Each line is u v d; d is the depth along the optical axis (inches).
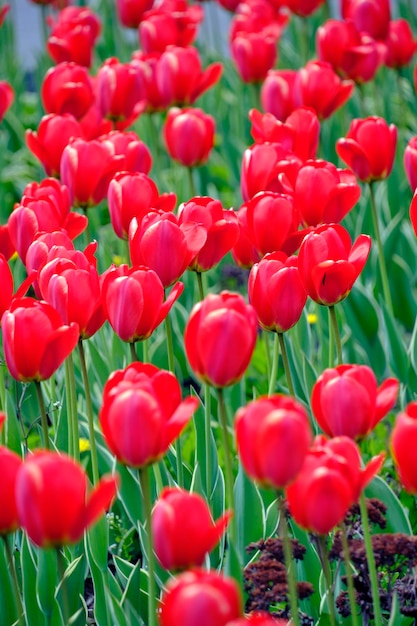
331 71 263.7
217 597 85.1
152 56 313.6
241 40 330.6
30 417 239.0
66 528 100.2
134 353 148.2
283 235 178.5
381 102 426.9
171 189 365.4
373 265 298.8
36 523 99.9
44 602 159.2
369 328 263.7
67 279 149.9
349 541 143.3
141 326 145.6
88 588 200.8
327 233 155.7
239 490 171.0
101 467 210.1
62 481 98.3
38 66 472.1
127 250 248.8
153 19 335.6
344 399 118.1
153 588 123.3
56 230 183.9
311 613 164.4
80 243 302.5
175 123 242.7
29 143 235.6
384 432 239.1
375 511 150.4
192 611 85.0
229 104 474.3
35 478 98.0
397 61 354.0
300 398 222.2
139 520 184.1
